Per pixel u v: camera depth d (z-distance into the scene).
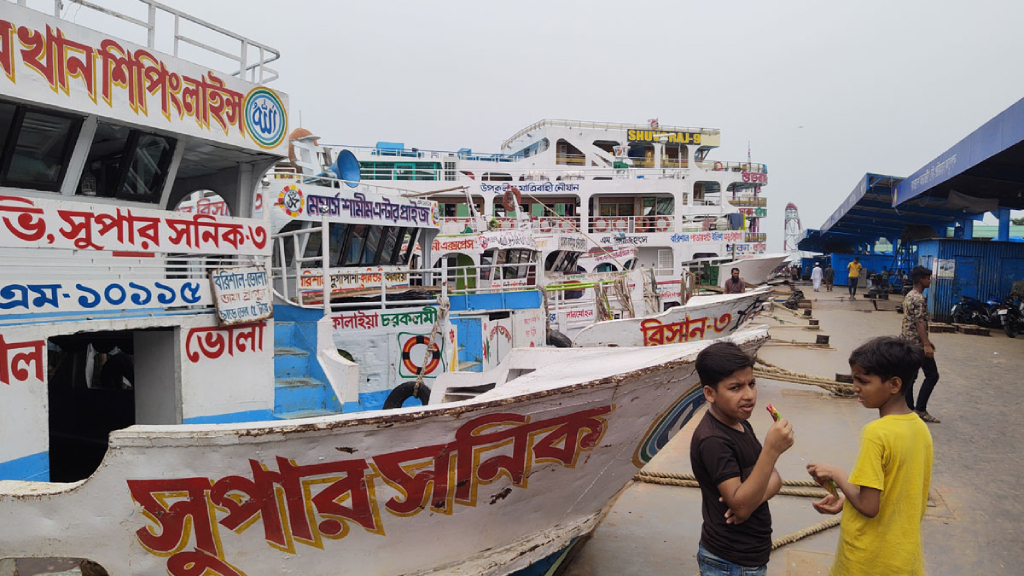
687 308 11.91
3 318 4.70
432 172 28.14
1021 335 18.89
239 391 6.66
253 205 7.60
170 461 3.39
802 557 4.99
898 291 37.00
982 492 6.28
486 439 3.81
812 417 9.23
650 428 4.55
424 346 10.53
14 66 4.70
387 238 12.09
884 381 3.12
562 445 4.12
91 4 5.23
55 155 5.30
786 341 16.89
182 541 3.56
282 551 3.67
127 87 5.48
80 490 3.45
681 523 5.76
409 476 3.71
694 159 37.75
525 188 26.39
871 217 33.50
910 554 2.99
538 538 4.48
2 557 3.57
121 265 5.55
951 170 17.64
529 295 13.60
